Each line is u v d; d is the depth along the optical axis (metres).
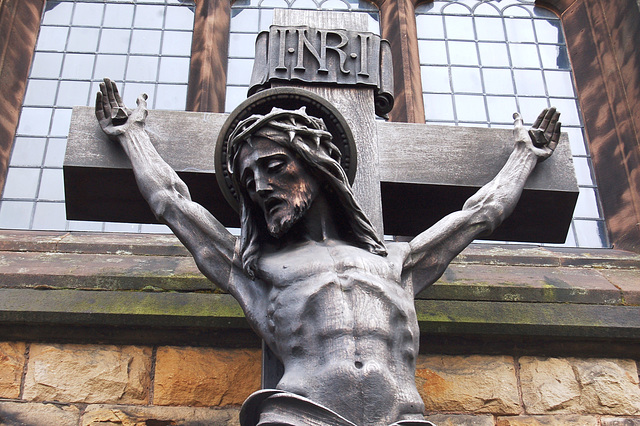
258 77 2.43
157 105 4.71
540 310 3.18
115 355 3.00
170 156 2.37
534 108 4.97
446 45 5.21
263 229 1.96
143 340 3.04
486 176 2.43
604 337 3.11
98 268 3.33
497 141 2.52
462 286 3.25
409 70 4.72
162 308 3.01
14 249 3.63
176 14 5.19
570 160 2.48
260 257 1.91
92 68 4.90
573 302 3.30
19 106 4.66
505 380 3.06
